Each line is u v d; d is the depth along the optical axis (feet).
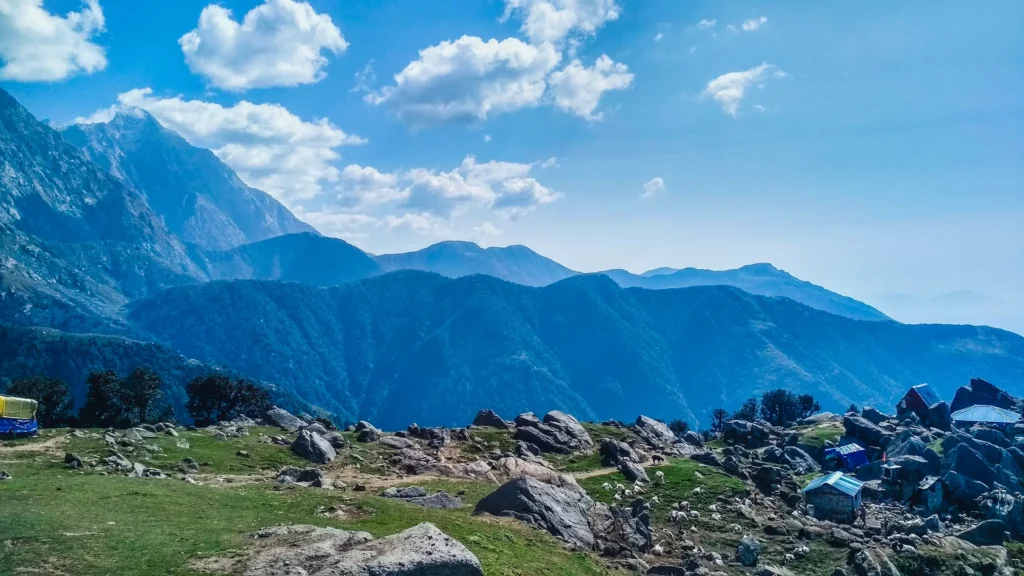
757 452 444.14
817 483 291.38
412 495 217.97
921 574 210.18
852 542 227.81
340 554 108.99
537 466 306.55
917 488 332.60
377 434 345.92
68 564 107.76
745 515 259.39
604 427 439.22
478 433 375.25
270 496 180.75
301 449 284.20
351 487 225.15
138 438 261.85
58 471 195.11
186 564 109.91
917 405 550.36
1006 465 364.38
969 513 312.71
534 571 147.54
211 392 489.67
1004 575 217.56
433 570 103.91
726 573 195.42
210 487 186.09
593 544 197.06
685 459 356.18
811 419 607.78
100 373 500.33
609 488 285.23
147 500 154.61
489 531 172.14
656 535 226.79
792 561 215.51
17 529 121.19
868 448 437.17
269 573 102.58
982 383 613.11
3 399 238.48
